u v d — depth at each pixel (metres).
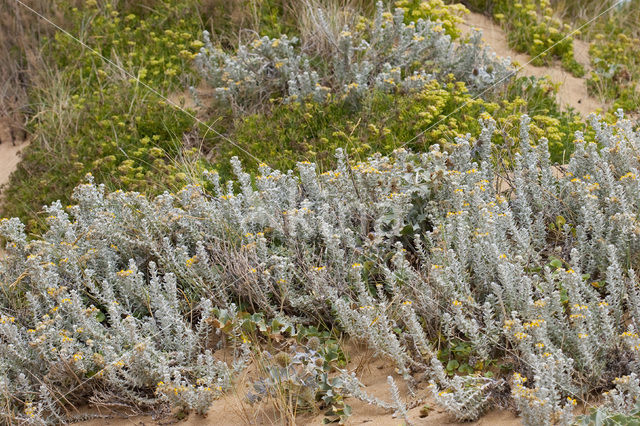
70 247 4.32
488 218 3.84
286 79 6.79
